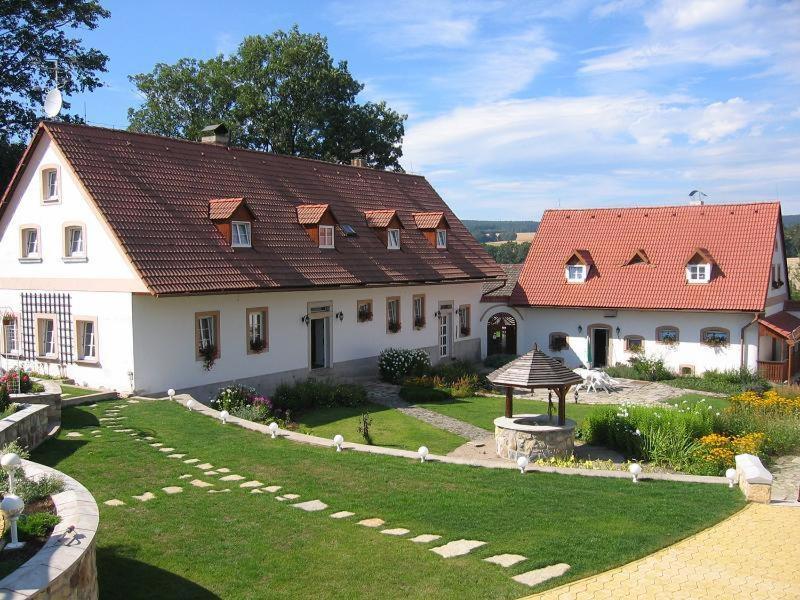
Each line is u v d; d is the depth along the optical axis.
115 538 9.89
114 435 15.88
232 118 45.53
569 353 34.06
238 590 8.52
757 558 9.75
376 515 11.24
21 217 23.22
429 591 8.57
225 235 23.27
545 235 37.06
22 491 8.37
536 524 10.90
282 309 24.78
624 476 13.82
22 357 23.47
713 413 19.02
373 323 29.00
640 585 8.85
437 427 20.89
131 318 20.30
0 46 34.12
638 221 35.41
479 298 35.50
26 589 6.12
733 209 33.72
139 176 22.70
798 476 15.98
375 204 32.16
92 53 37.06
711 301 30.55
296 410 22.41
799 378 31.23
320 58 45.78
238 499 11.77
